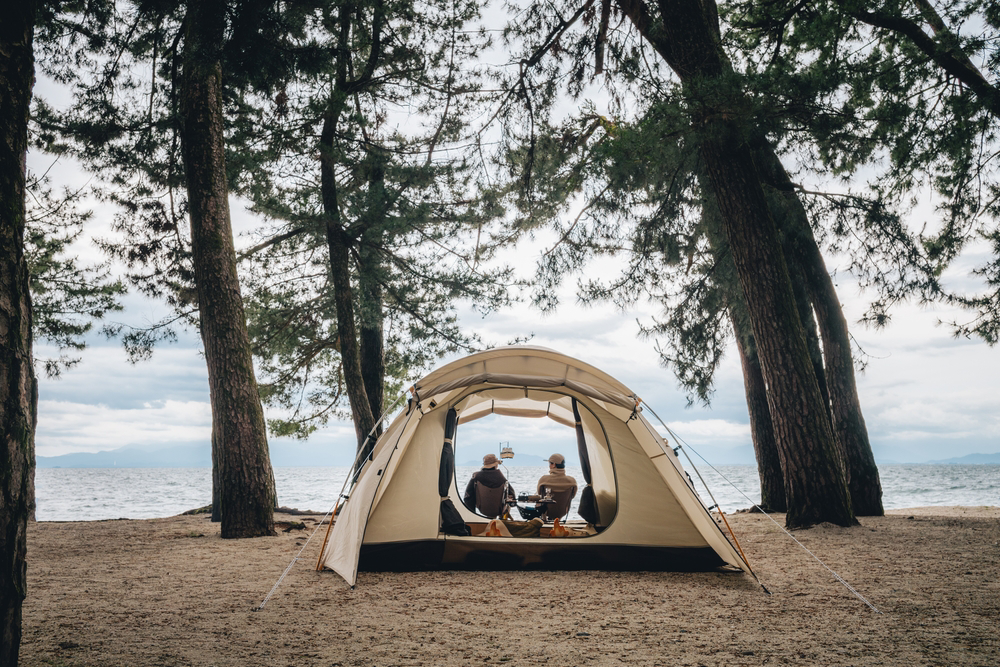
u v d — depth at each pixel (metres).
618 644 3.94
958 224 11.93
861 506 11.68
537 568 6.67
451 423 7.38
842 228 12.09
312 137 14.71
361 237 15.39
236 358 9.47
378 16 14.50
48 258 16.95
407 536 6.68
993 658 3.57
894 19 10.66
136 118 13.41
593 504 7.74
